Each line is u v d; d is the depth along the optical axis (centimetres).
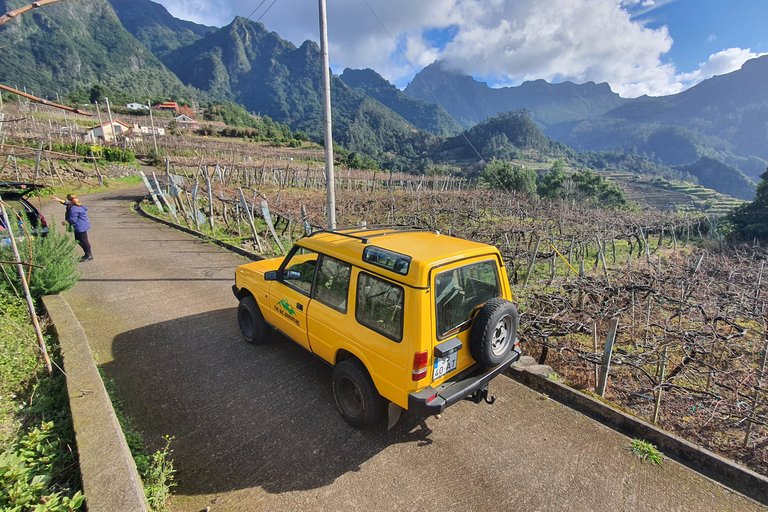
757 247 1830
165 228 1484
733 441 487
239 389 483
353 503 329
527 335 630
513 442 402
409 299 340
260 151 6297
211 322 667
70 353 459
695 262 1270
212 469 362
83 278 876
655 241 2234
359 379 390
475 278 393
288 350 578
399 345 347
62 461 321
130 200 2139
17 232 645
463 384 372
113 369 519
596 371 552
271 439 402
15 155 668
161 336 612
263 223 1766
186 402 456
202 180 2728
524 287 1028
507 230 1493
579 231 1783
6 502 259
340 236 466
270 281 530
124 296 776
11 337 495
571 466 372
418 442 401
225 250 1180
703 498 340
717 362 687
